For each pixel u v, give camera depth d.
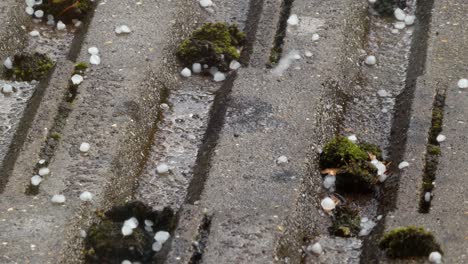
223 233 0.80
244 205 0.83
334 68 1.00
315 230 0.85
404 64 1.05
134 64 1.00
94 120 0.92
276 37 1.05
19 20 1.08
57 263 0.78
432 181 0.87
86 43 1.03
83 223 0.82
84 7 1.10
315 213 0.86
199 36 1.06
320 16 1.07
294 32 1.05
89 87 0.96
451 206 0.83
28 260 0.78
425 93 0.97
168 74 1.01
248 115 0.93
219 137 0.91
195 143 0.94
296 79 0.98
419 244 0.79
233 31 1.06
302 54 1.02
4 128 0.94
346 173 0.89
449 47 1.03
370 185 0.88
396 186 0.87
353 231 0.85
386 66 1.05
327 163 0.90
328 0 1.10
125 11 1.08
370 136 0.96
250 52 1.03
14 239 0.80
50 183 0.85
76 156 0.88
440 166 0.88
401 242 0.79
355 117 0.98
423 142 0.91
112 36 1.04
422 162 0.88
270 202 0.84
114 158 0.88
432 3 1.10
